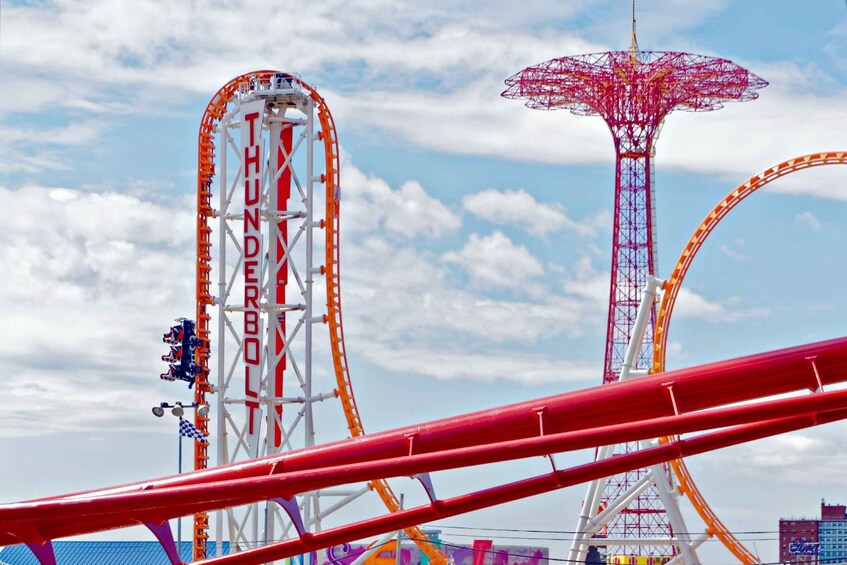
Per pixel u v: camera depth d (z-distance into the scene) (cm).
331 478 6856
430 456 6825
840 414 7275
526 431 7488
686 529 12488
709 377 7288
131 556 17862
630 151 17375
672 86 17350
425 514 7556
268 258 12394
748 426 7312
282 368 12306
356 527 7662
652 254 17150
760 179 12644
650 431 6662
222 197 12581
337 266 12431
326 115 12506
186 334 12556
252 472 7731
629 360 12406
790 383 7250
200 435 12325
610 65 17375
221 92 12788
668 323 12556
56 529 7525
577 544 12550
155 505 6925
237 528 12169
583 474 7362
